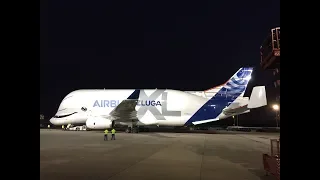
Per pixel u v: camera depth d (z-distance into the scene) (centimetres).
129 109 4197
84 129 5238
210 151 2159
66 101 4834
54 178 1145
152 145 2578
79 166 1444
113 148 2305
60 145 2541
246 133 4744
